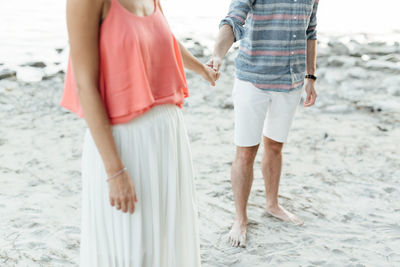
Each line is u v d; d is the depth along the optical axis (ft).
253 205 11.88
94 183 5.93
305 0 8.96
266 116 10.21
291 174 13.56
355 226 10.95
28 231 10.55
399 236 10.53
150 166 6.00
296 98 9.80
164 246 6.41
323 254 9.87
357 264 9.50
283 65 9.29
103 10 5.53
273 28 9.05
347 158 14.60
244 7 8.78
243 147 9.98
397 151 15.10
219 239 10.41
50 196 12.16
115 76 5.67
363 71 23.18
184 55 7.18
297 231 10.75
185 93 6.80
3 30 30.60
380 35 30.78
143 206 6.05
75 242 10.19
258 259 9.70
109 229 6.04
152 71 6.01
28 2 42.14
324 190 12.64
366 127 17.10
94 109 5.53
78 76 5.51
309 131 16.71
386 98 19.89
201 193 12.47
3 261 9.45
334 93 20.49
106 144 5.59
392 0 46.14
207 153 14.97
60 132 16.40
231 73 23.38
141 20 5.80
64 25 32.78
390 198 12.23
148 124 5.95
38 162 14.11
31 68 22.93
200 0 45.91
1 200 11.86
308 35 10.25
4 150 14.83
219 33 8.68
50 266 9.34
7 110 18.11
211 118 17.99
